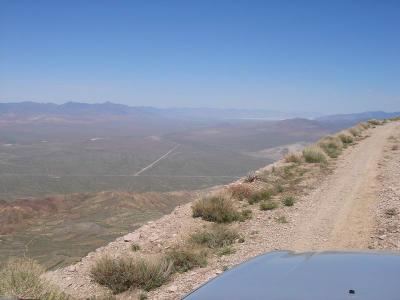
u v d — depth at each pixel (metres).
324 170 25.27
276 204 17.27
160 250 13.00
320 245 11.97
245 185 20.72
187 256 11.64
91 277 11.16
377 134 45.16
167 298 9.62
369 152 31.94
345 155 31.59
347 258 4.26
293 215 15.83
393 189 18.25
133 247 13.32
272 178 23.23
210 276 10.51
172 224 15.68
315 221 14.68
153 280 10.55
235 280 3.89
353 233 12.84
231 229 14.29
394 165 25.05
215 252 12.50
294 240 12.72
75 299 9.66
